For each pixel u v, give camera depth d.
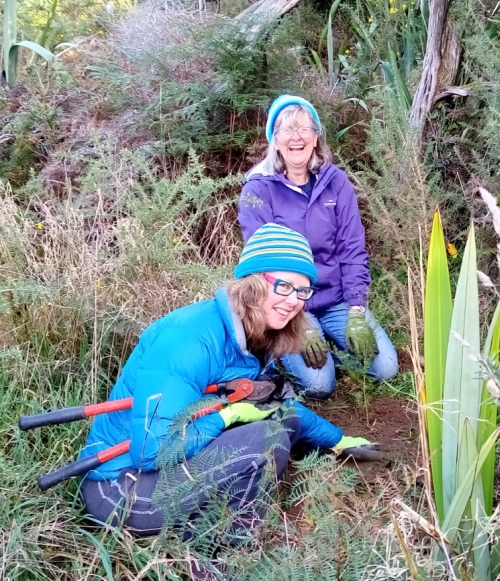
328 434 2.52
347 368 2.90
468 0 3.79
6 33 4.52
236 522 2.07
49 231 3.24
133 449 2.07
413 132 3.73
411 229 3.39
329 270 3.19
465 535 1.69
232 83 4.12
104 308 2.93
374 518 1.99
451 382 1.68
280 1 4.93
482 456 1.60
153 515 2.06
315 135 3.07
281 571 1.69
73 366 2.89
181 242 3.47
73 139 4.16
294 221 3.13
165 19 4.76
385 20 4.95
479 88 3.66
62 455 2.39
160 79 4.23
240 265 2.21
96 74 4.41
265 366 2.38
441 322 1.74
